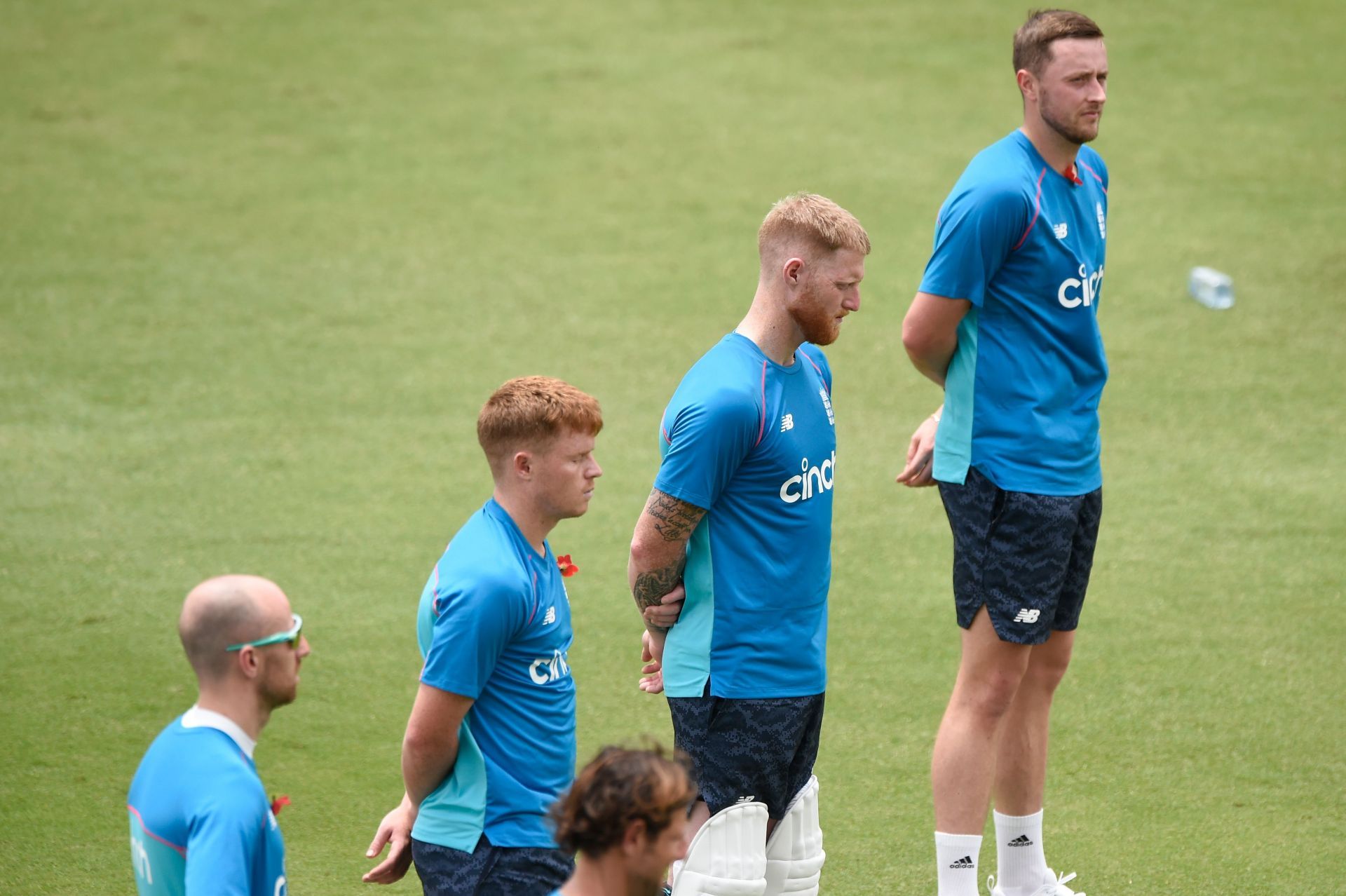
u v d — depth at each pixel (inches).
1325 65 2082.9
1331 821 705.6
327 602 946.1
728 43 2230.6
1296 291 1475.1
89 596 949.8
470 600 477.7
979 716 619.2
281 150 1882.4
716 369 535.8
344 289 1507.1
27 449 1171.3
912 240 1610.5
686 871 547.5
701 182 1781.5
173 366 1334.9
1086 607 938.1
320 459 1162.6
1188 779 746.8
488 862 492.4
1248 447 1171.9
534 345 1379.2
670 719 810.2
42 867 661.9
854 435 1219.9
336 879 661.9
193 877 382.6
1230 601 941.8
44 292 1487.5
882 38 2231.8
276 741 784.3
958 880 617.6
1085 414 625.0
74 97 2038.6
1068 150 609.3
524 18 2345.0
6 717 800.3
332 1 2416.3
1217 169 1782.7
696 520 536.4
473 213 1701.5
